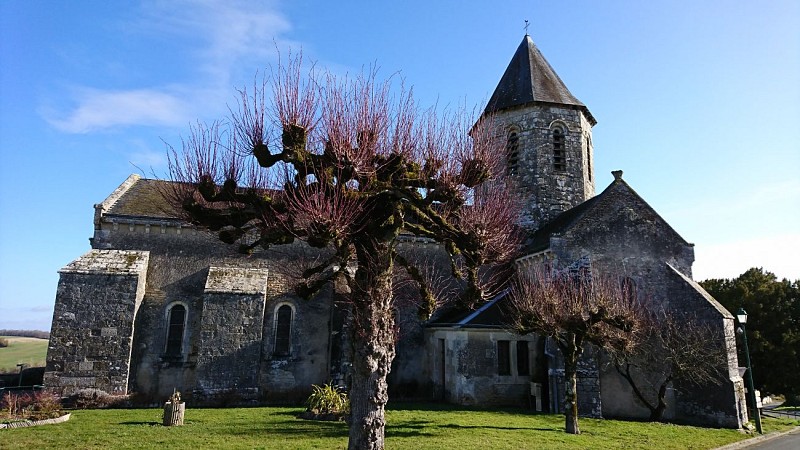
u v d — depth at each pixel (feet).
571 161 84.94
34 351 176.14
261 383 72.28
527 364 68.95
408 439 43.04
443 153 36.76
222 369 67.21
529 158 84.17
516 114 86.58
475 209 39.04
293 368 73.87
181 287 72.95
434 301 37.14
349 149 31.76
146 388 68.49
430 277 78.13
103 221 72.23
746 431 59.82
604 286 60.64
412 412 59.26
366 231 33.09
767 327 109.19
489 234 38.19
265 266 76.95
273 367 73.20
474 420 54.03
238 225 34.60
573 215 74.79
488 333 67.82
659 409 63.16
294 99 34.35
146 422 50.70
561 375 63.46
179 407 49.47
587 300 55.93
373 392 30.94
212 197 34.04
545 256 69.10
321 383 74.23
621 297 59.67
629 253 68.54
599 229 68.23
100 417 54.08
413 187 35.35
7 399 59.57
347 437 42.65
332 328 72.64
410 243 82.17
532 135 84.64
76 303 65.26
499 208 41.57
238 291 69.97
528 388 67.87
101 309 65.67
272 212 32.19
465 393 65.92
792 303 113.39
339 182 31.48
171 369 69.77
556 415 60.08
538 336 69.10
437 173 36.22
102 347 64.69
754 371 106.93
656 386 66.49
